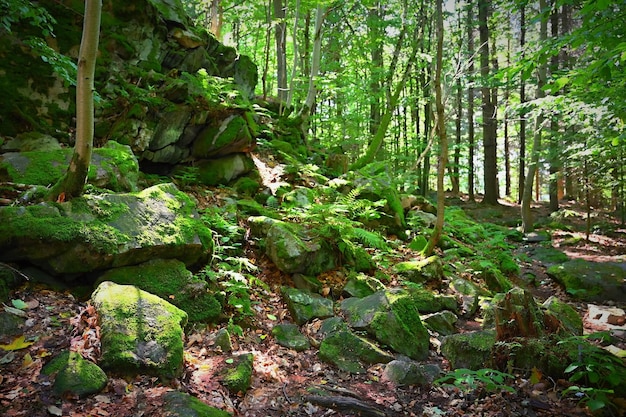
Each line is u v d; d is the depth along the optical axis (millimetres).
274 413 3350
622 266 9086
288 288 5531
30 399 2766
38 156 5348
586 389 3391
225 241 5664
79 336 3428
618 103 5805
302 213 6602
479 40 18078
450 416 3547
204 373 3547
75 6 7039
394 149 20703
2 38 6219
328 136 16719
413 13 13789
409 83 19531
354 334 4727
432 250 8055
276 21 12031
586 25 4285
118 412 2830
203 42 9406
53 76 6555
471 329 5871
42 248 3988
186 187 7168
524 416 3465
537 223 16125
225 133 7820
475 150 28328
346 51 16312
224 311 4703
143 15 7777
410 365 4188
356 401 3578
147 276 4363
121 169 5688
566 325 5430
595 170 12578
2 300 3613
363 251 6941
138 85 7238
